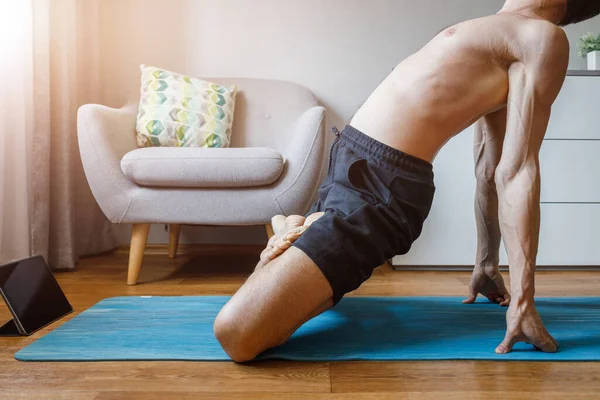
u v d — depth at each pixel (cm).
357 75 260
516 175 100
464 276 194
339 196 105
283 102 237
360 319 128
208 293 163
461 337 112
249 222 181
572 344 106
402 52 259
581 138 202
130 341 110
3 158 184
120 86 257
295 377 90
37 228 195
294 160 182
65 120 206
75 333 116
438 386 85
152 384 87
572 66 260
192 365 97
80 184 230
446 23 258
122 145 192
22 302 123
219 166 174
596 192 202
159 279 187
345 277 97
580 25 258
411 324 123
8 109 187
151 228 258
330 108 261
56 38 207
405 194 105
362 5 259
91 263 220
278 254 102
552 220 204
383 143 106
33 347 106
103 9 255
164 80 218
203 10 258
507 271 204
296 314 96
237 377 90
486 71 104
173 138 209
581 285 177
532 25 101
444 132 107
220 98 222
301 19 259
